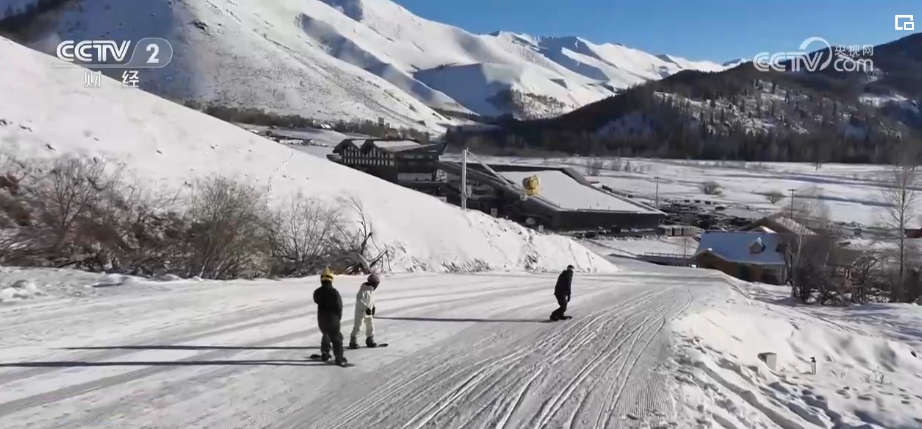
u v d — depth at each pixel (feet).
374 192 115.14
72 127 89.97
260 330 44.42
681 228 285.64
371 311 42.22
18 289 50.49
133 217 76.84
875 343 74.18
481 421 29.14
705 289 105.19
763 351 62.23
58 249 68.69
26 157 78.38
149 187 83.46
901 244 148.25
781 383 49.19
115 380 31.50
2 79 95.50
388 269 94.07
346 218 98.48
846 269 138.62
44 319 42.75
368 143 281.54
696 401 35.27
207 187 82.12
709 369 43.65
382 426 27.61
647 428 29.53
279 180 101.96
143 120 102.94
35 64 106.63
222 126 117.08
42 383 30.32
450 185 277.23
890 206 264.11
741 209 326.65
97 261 70.33
